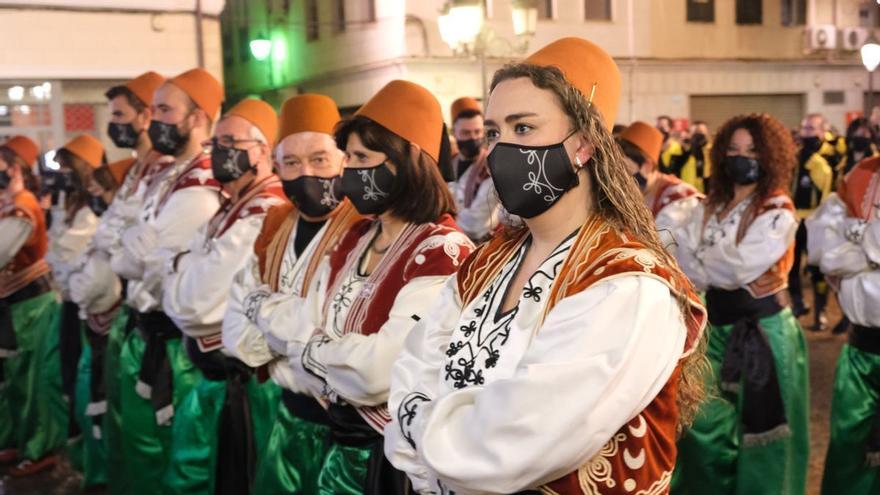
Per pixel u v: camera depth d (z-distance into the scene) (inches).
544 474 60.9
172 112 159.6
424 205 98.1
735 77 642.8
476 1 312.3
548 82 66.1
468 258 75.9
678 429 72.4
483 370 67.1
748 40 642.8
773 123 144.9
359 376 92.4
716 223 148.2
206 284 131.4
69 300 198.2
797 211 329.1
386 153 97.0
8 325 200.4
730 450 146.3
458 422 63.5
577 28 562.6
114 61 428.8
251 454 130.0
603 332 61.0
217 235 134.8
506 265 71.6
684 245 151.0
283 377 111.1
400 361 76.2
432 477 71.7
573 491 62.9
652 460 64.2
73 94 432.1
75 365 198.4
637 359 60.9
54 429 205.6
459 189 244.5
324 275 106.4
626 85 598.9
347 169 98.4
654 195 175.3
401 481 94.0
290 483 111.5
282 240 118.9
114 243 169.8
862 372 138.9
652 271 62.7
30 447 203.3
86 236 199.2
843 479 142.6
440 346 73.6
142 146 180.5
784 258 145.6
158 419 151.4
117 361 167.6
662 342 62.1
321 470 102.7
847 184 142.5
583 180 67.6
